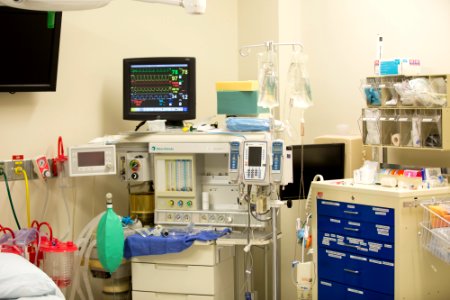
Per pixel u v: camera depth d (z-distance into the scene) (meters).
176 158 3.93
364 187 3.52
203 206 3.96
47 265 3.66
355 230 3.55
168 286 3.85
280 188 3.95
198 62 4.86
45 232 4.06
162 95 4.09
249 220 3.67
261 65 3.68
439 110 3.48
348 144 4.10
